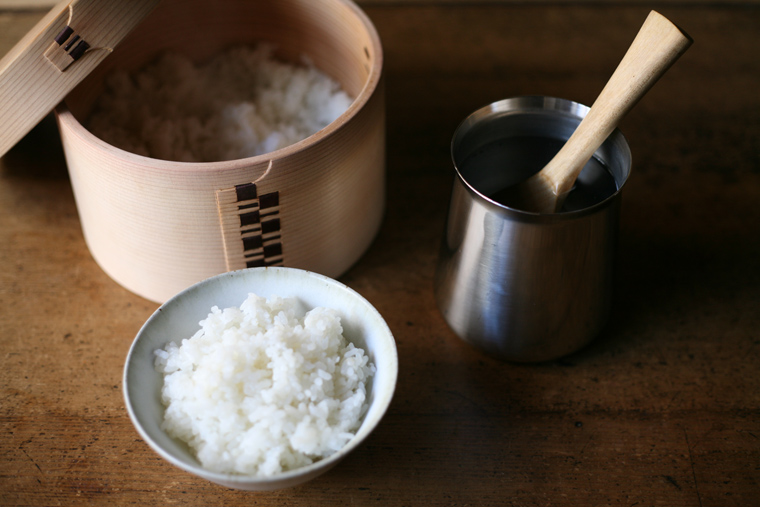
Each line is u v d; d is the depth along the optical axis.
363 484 0.49
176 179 0.48
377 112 0.53
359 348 0.48
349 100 0.62
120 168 0.48
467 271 0.51
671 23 0.44
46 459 0.49
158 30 0.63
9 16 0.73
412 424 0.51
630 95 0.46
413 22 0.76
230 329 0.47
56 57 0.49
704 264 0.59
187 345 0.47
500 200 0.52
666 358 0.54
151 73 0.63
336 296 0.49
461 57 0.73
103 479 0.48
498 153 0.54
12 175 0.62
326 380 0.46
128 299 0.56
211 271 0.53
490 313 0.51
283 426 0.44
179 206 0.49
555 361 0.54
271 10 0.63
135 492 0.48
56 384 0.52
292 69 0.65
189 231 0.51
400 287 0.58
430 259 0.59
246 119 0.60
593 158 0.52
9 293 0.56
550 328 0.51
